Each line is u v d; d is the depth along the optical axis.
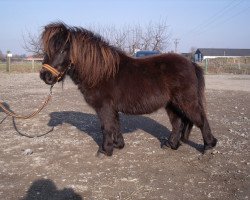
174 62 5.01
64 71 4.78
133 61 5.08
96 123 7.68
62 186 4.27
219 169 4.82
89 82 4.85
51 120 7.93
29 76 22.02
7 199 3.93
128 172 4.71
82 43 4.76
